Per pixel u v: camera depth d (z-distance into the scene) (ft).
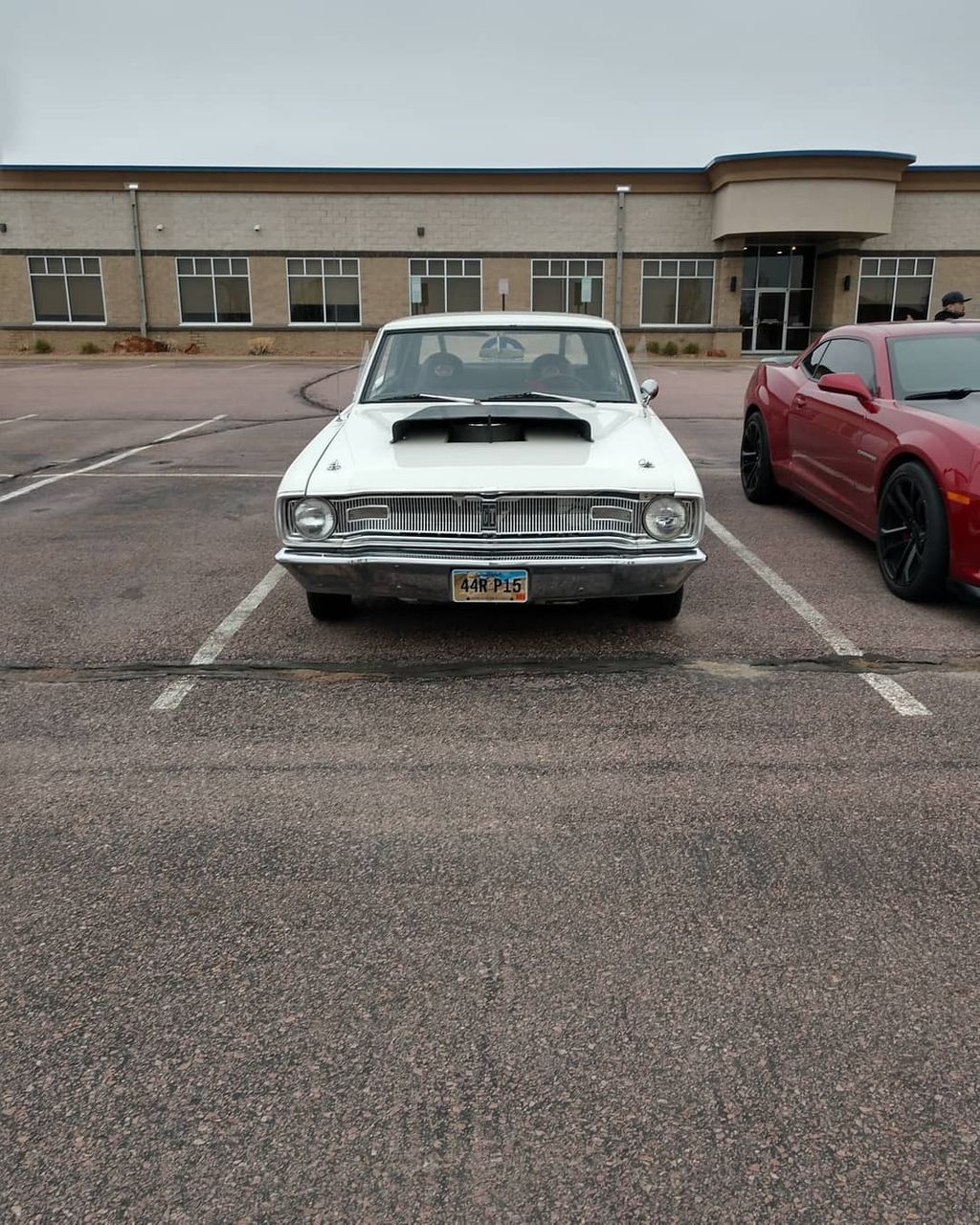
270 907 9.21
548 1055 7.39
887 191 94.68
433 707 13.58
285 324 103.19
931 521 16.96
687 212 100.68
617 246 101.14
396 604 17.98
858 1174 6.38
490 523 14.19
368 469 14.75
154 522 25.08
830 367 23.43
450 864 9.87
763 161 93.40
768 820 10.62
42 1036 7.63
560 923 8.95
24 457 36.17
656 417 18.01
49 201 100.27
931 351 20.59
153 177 99.35
